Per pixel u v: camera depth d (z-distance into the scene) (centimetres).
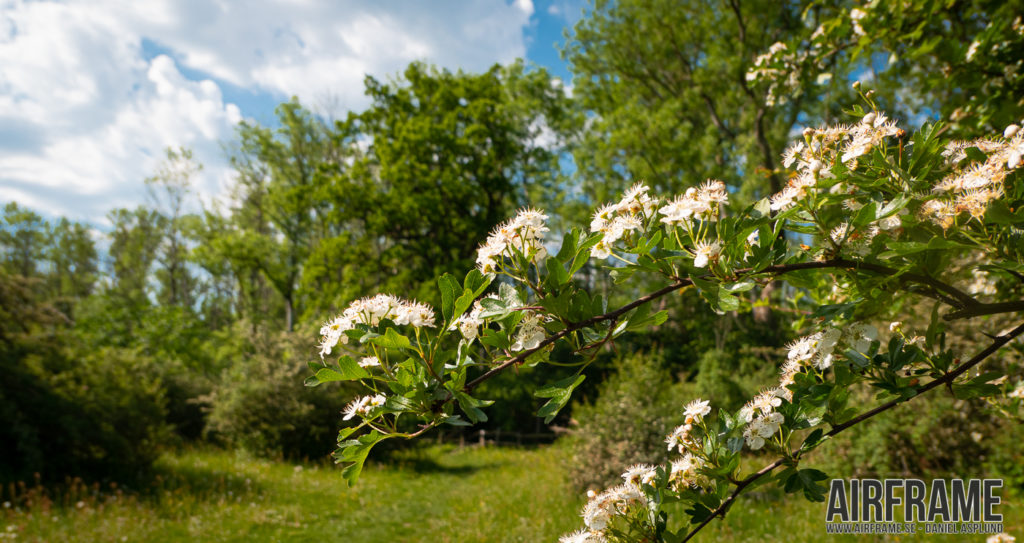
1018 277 134
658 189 1694
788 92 407
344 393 1299
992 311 129
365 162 2142
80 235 4062
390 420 134
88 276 3900
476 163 2084
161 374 1520
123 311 2294
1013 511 524
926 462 708
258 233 2634
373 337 124
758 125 1655
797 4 1619
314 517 786
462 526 725
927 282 129
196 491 879
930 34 326
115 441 870
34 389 841
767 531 566
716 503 142
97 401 905
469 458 1477
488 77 2188
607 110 2194
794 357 147
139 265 3744
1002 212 116
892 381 132
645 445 802
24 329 893
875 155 127
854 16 322
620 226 130
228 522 732
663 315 125
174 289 3459
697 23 1955
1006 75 287
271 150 2720
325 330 138
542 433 1877
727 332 1778
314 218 2895
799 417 137
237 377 1355
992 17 286
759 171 189
